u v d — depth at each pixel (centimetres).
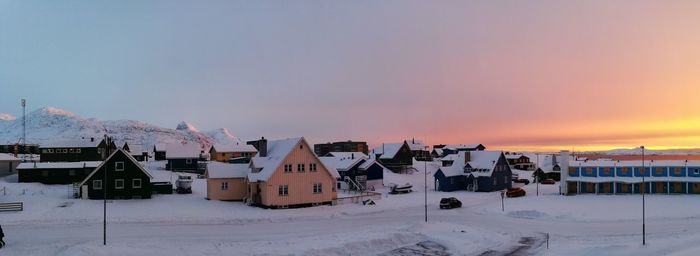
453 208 6366
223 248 3494
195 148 10256
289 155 6066
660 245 3731
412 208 6359
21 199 5641
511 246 4022
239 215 5350
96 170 5903
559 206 6084
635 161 7575
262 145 6594
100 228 4316
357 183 8412
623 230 4712
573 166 7544
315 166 6288
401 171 11581
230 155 11062
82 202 5588
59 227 4319
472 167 8806
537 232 4672
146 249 3303
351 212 5856
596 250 3722
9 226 4325
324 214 5634
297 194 6103
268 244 3681
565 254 3697
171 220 4881
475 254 3753
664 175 7256
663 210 5694
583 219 5372
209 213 5344
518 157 14250
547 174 10806
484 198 7550
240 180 6475
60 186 6981
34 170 7194
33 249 3288
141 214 5081
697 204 6006
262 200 5988
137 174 6075
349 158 9038
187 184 6775
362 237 3978
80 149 10075
